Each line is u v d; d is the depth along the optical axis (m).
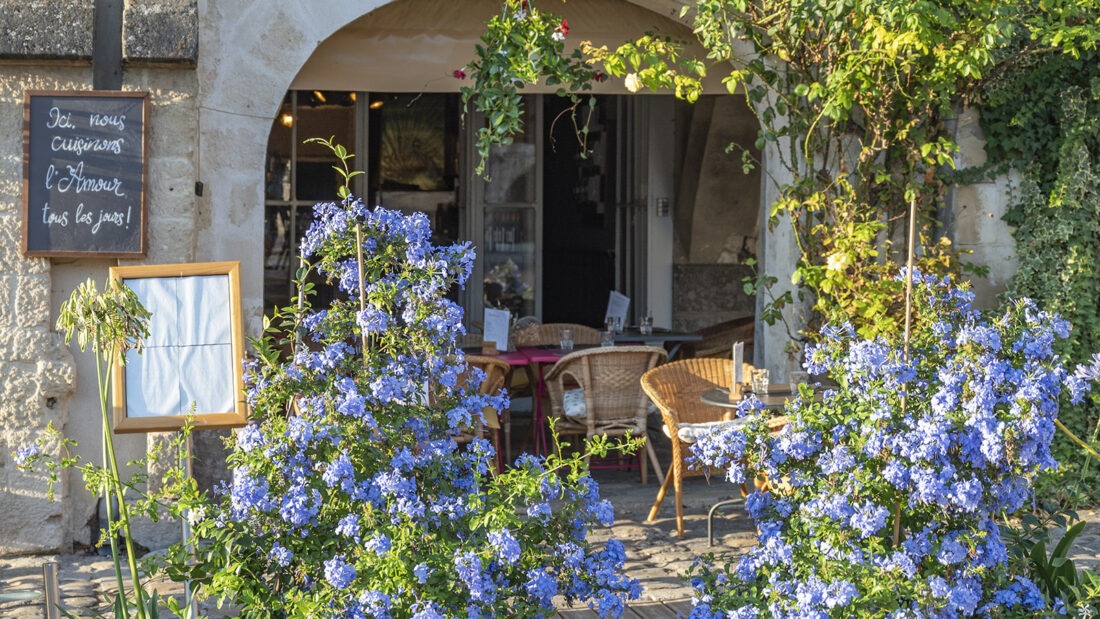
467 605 3.29
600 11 7.14
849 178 7.05
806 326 7.17
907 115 6.94
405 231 3.93
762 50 6.82
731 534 6.30
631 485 7.50
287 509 3.38
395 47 6.83
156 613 3.71
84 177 5.81
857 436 3.69
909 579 3.49
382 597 3.20
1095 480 6.74
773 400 6.09
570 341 8.42
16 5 5.71
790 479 3.83
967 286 4.09
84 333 3.44
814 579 3.39
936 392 3.74
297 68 6.34
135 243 5.84
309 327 3.89
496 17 6.36
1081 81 7.00
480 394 3.99
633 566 5.72
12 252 5.82
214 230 6.25
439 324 3.81
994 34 6.15
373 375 3.76
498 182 10.25
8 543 5.89
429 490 3.68
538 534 3.54
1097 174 6.95
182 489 3.58
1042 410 3.53
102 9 5.87
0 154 5.83
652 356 7.29
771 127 6.88
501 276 10.27
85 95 5.80
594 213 10.74
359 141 9.80
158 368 4.37
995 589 3.68
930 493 3.45
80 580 5.47
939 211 7.20
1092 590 3.67
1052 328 3.72
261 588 3.51
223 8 6.21
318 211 3.96
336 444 3.60
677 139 10.40
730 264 10.58
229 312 4.42
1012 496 3.62
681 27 7.20
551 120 10.55
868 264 6.88
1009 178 7.15
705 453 3.87
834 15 6.24
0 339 5.82
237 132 6.27
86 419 5.97
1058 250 7.02
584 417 7.43
